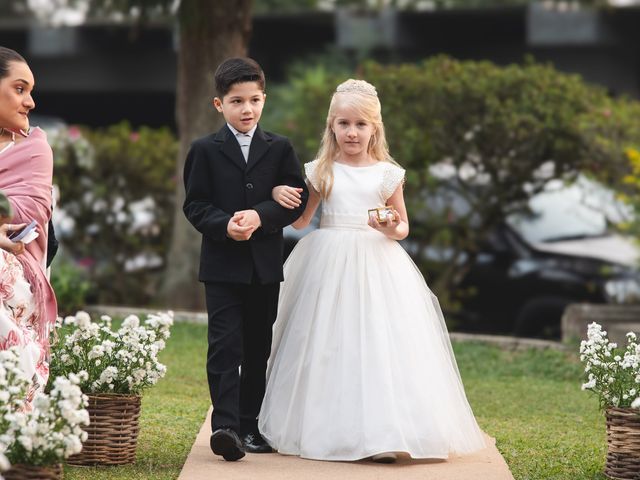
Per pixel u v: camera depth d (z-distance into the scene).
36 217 5.14
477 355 9.80
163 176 12.62
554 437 6.55
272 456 5.66
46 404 4.39
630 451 5.31
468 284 12.12
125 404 5.35
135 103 23.14
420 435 5.52
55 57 20.52
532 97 11.19
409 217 11.77
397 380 5.61
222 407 5.51
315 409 5.62
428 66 11.75
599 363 5.44
